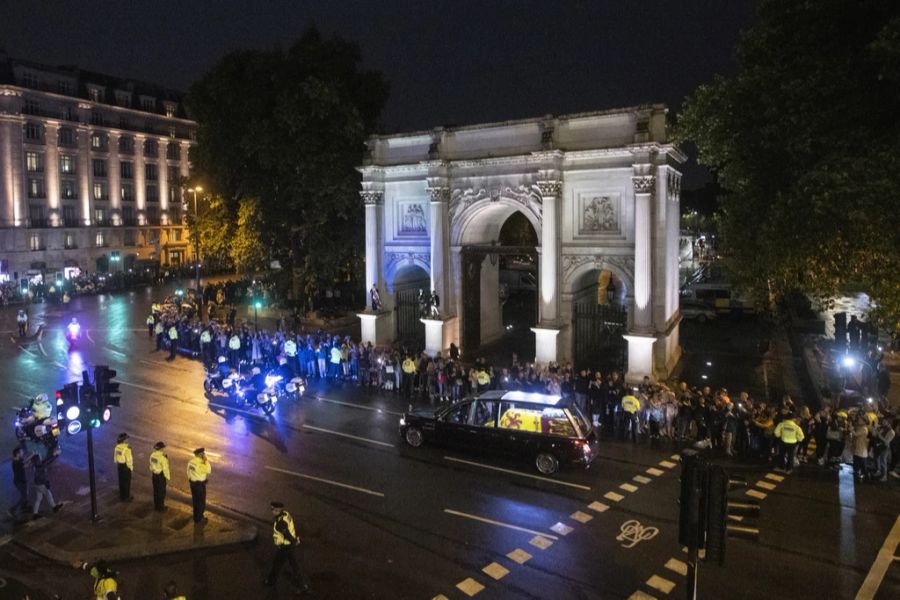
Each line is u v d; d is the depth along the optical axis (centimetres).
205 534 1587
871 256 1630
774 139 2012
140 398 2850
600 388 2439
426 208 3512
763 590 1349
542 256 3125
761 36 2044
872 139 1670
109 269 8094
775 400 2748
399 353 3159
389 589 1363
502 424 2056
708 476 973
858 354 2862
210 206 4909
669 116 3038
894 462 1952
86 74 7962
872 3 1728
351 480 1948
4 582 1423
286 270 4862
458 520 1681
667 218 2991
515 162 3172
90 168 7825
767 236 1895
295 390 2862
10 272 6975
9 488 1920
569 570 1435
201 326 3731
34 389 2991
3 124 6900
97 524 1652
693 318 4706
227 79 4353
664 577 1403
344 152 4100
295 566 1355
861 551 1512
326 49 4338
